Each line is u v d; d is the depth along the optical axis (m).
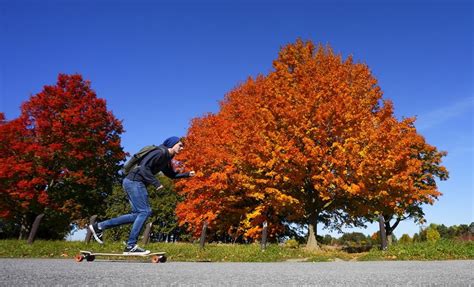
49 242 11.58
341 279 3.20
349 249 18.58
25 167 21.73
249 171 18.64
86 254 5.61
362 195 16.47
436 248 10.47
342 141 16.88
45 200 22.00
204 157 20.33
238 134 19.89
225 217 22.88
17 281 2.44
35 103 24.19
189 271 3.79
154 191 32.09
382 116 17.48
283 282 2.89
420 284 2.84
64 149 24.44
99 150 25.88
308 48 21.19
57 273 3.06
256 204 21.97
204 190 20.58
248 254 10.83
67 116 23.84
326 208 19.50
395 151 16.11
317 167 15.82
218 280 2.93
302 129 16.83
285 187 18.33
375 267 5.28
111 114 27.64
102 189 30.19
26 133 23.77
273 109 17.53
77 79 25.94
